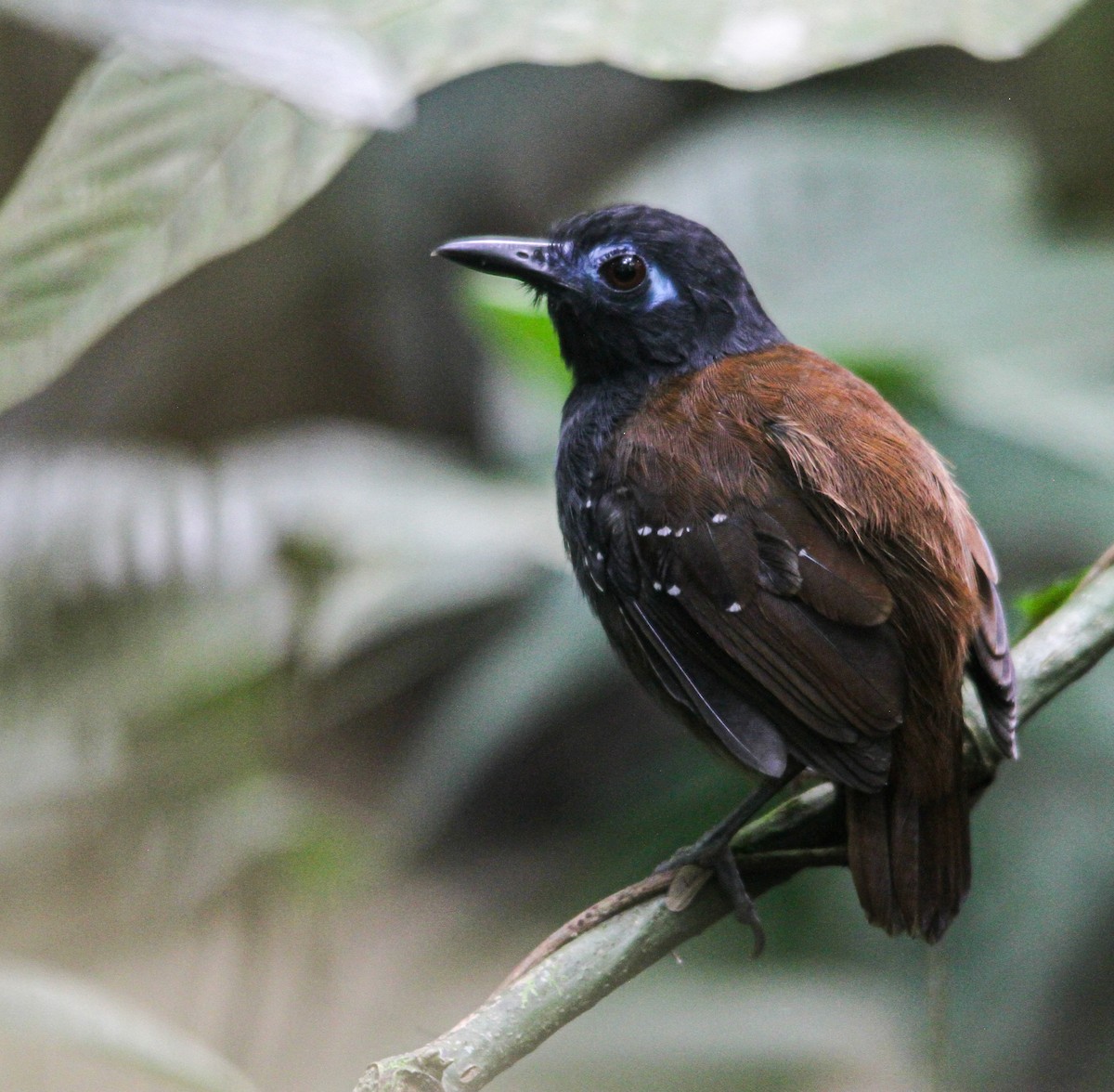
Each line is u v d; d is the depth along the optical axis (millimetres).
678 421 6594
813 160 11578
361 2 3152
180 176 2898
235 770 9461
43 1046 4160
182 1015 9594
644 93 15570
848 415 6367
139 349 13188
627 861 10305
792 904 10203
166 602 9141
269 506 9555
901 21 3207
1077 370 10008
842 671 5664
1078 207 14438
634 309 7090
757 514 6109
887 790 5543
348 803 13281
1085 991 11062
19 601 8969
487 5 3164
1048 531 10180
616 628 6926
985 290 10617
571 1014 4895
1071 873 10141
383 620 9469
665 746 15000
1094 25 13922
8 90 10625
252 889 9758
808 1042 7934
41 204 2885
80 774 9078
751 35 3174
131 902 9234
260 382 13773
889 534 5824
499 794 14773
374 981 11234
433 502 10016
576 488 7113
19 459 9461
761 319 7371
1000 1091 10656
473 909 12773
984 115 14609
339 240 14164
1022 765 10500
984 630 5793
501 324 9375
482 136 14727
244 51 2436
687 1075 7551
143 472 9539
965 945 10117
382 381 14352
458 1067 4637
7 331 2822
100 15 2441
